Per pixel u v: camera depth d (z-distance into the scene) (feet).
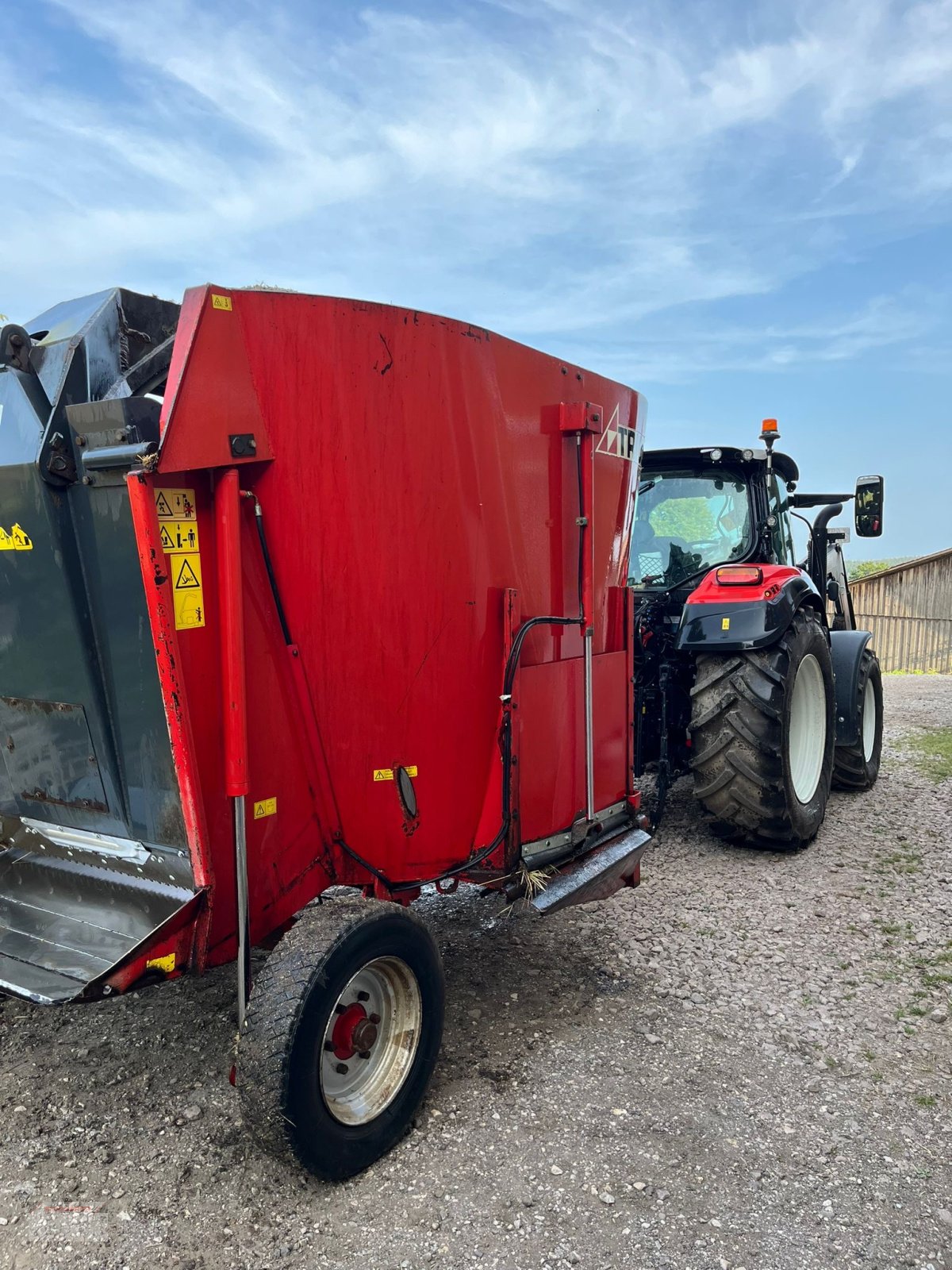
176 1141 7.61
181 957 7.38
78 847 8.80
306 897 8.23
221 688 7.31
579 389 10.39
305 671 7.96
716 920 12.39
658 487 17.35
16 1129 7.77
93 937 7.88
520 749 9.48
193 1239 6.51
